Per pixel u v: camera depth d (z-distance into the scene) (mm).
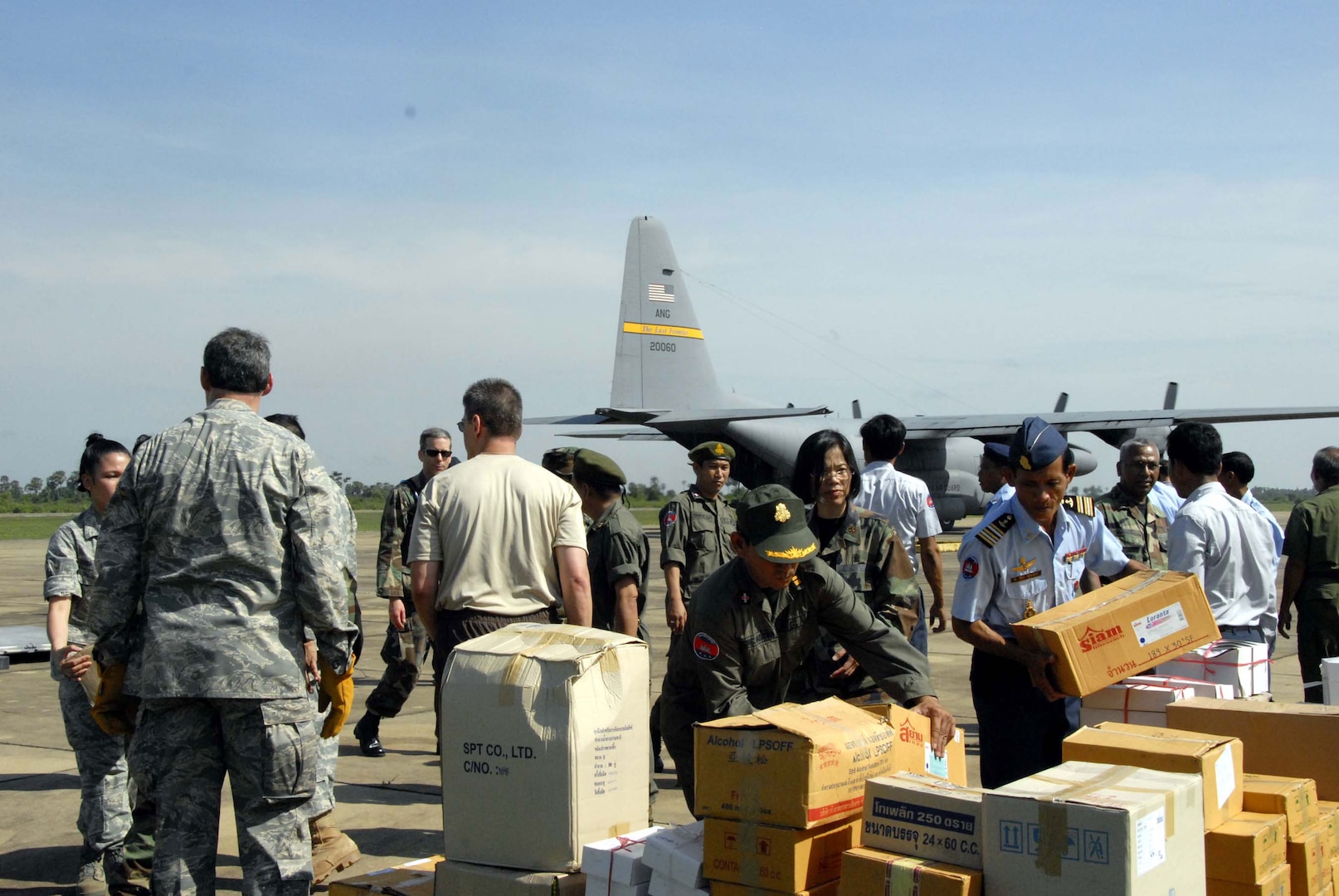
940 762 3361
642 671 3385
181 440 3664
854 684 4445
